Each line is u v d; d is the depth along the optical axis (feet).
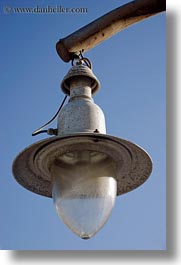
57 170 12.16
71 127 12.17
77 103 12.43
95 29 13.57
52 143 12.03
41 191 13.48
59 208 11.91
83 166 11.98
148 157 12.41
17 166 12.75
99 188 11.87
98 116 12.35
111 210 11.95
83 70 12.96
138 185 13.30
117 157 12.30
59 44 13.74
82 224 11.61
